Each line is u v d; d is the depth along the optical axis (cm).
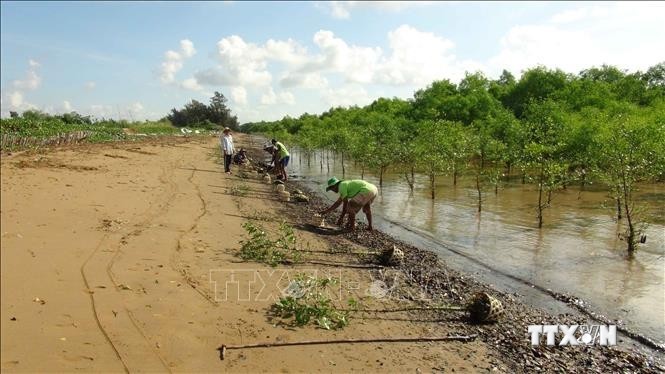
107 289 713
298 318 691
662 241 1288
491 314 762
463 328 747
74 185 1498
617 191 1502
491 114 4453
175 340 593
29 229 962
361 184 1382
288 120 9569
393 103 6900
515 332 745
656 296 901
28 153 2303
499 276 1034
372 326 723
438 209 1823
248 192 2008
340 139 3519
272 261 988
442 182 2639
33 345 536
